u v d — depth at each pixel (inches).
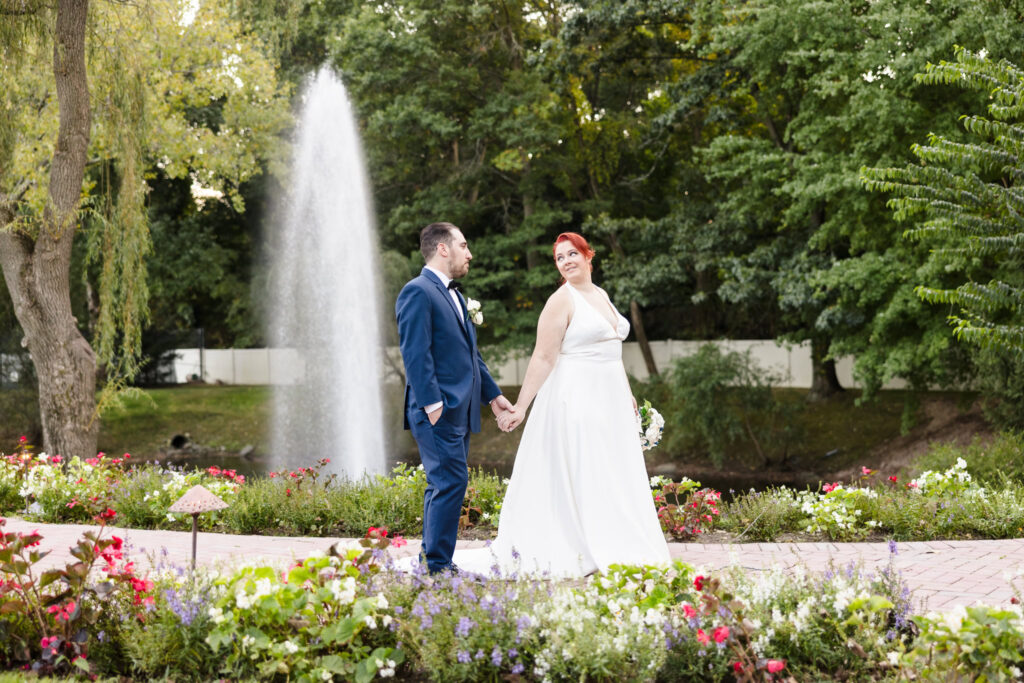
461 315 181.0
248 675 133.4
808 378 1016.9
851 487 285.0
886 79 594.2
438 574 161.5
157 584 148.1
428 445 173.9
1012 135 350.6
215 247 1208.2
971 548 231.3
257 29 872.9
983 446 501.0
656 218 1096.8
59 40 494.9
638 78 995.3
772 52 671.8
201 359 1385.3
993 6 540.1
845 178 609.3
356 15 986.7
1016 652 119.1
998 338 366.0
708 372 808.3
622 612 139.6
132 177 568.4
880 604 126.4
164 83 749.3
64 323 559.2
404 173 1022.4
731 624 127.7
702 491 279.3
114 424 1057.5
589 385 194.5
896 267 636.7
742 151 753.0
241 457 955.3
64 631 141.7
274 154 904.9
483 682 132.5
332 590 135.5
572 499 192.5
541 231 984.3
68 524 299.6
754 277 753.6
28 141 598.9
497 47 999.6
